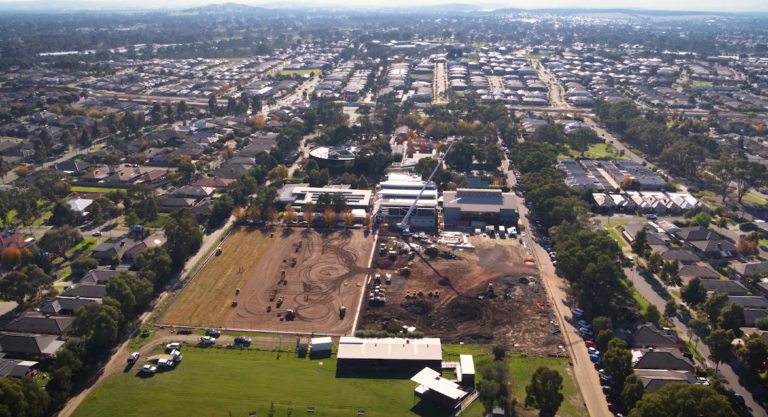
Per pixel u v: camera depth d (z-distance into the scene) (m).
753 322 152.75
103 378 134.38
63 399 124.44
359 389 131.38
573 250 174.38
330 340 147.25
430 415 122.69
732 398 125.56
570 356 142.88
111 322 141.25
